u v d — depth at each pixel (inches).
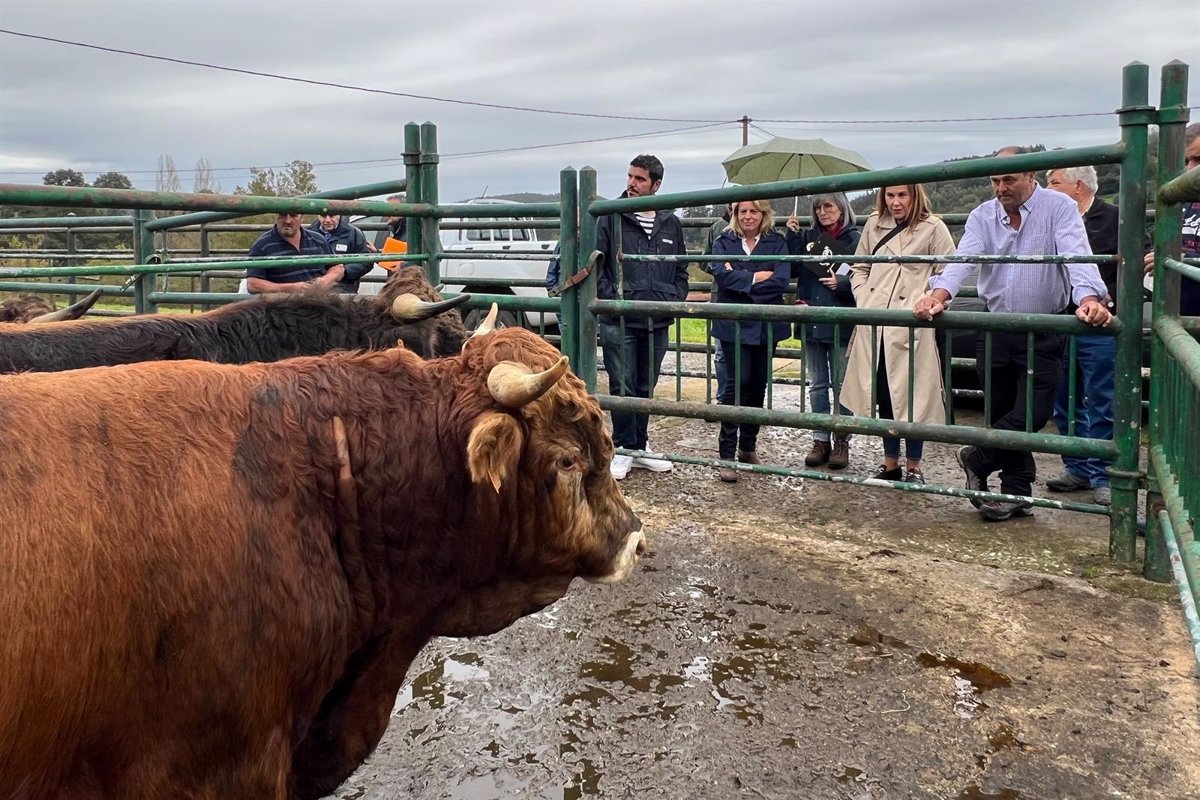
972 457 214.4
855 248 247.6
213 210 197.8
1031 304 202.8
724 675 144.0
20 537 65.7
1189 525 121.3
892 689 139.0
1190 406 124.3
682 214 430.6
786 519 217.2
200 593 72.9
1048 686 138.9
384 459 88.0
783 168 323.9
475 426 86.6
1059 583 173.9
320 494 83.9
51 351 143.8
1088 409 229.3
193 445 76.2
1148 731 127.1
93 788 73.5
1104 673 142.2
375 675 95.7
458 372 94.2
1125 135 172.9
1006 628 156.9
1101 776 117.9
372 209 234.5
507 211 248.7
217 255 470.3
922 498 234.8
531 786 117.4
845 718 131.7
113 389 76.7
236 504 76.0
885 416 246.2
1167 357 163.2
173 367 82.4
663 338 261.6
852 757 122.6
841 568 183.5
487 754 124.3
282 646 78.0
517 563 97.1
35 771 68.8
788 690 139.2
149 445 74.1
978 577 177.2
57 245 639.8
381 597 90.6
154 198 185.5
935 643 152.6
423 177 256.5
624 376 250.1
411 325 173.5
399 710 135.3
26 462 68.2
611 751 124.7
